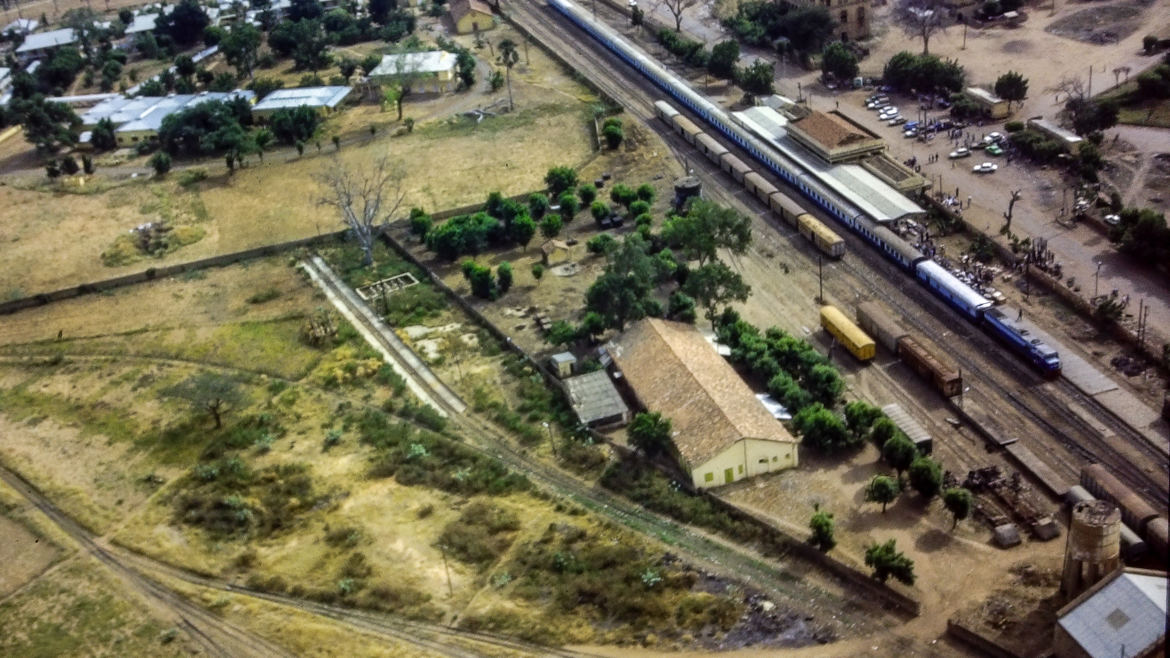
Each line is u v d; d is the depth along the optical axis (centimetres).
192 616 11675
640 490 12875
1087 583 10250
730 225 16925
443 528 12569
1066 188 18788
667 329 15225
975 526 11850
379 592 11656
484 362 15988
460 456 13850
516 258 18825
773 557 11750
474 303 17488
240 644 11250
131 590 12112
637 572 11575
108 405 15638
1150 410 13325
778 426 13162
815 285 17088
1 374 16775
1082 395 13750
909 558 11419
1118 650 9138
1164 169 18888
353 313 17650
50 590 12225
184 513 13225
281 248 19888
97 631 11575
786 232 18825
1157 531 10988
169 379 16138
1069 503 11912
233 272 19325
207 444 14512
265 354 16612
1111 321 14888
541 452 13875
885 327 15112
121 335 17588
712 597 11200
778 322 16238
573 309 16962
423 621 11306
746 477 12975
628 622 11025
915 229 18038
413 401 15125
